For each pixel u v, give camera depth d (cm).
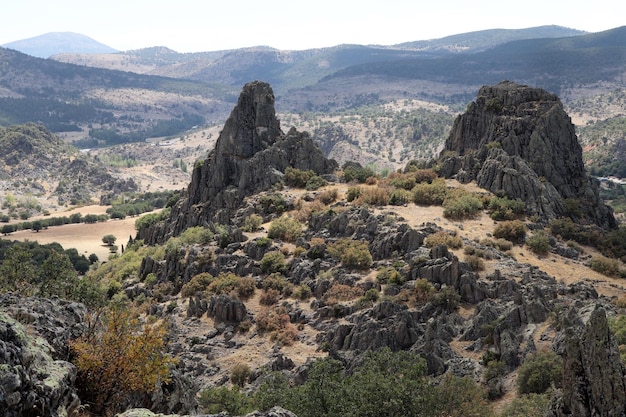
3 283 8919
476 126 16138
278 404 6131
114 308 4831
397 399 5147
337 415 5241
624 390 4528
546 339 7881
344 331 9638
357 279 11238
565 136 14812
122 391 4438
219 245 13662
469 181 14925
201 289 12362
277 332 10506
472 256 10988
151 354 4722
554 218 13500
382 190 14475
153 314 12112
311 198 15050
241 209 15325
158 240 17938
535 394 6412
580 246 12875
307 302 11294
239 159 16675
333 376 5812
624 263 12550
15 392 3459
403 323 9062
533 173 14162
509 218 13175
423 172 15525
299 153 16825
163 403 5053
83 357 4362
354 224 12825
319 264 11988
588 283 10900
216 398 7319
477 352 8475
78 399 4053
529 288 9656
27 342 3884
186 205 17175
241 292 11938
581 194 14625
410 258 11162
